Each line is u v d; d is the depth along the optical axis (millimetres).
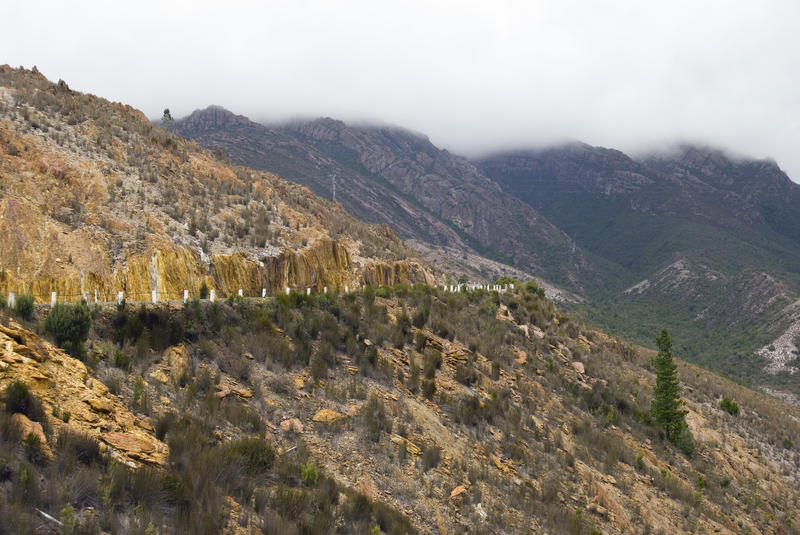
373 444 16344
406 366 23344
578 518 17938
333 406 17531
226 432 13781
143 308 16984
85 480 8938
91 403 11336
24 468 8430
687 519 23391
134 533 8547
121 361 14336
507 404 24531
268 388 17125
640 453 27094
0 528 7441
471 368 26000
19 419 9398
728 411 47906
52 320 13477
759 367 142000
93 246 23750
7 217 22078
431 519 14516
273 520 10672
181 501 9906
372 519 12859
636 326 191250
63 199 26484
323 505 12227
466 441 19906
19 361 10922
